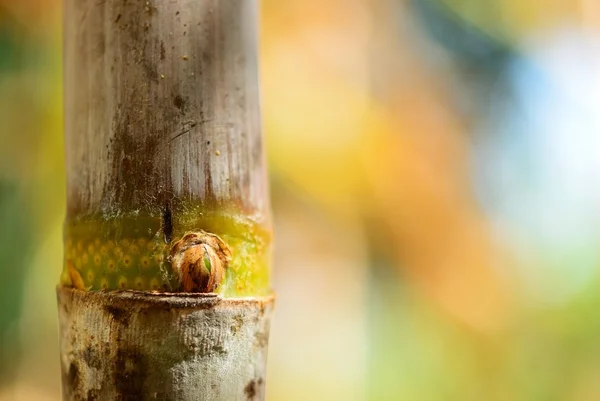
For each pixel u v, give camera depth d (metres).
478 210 0.98
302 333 0.83
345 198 0.87
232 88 0.23
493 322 0.94
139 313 0.21
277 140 0.82
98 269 0.22
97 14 0.22
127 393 0.21
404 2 0.93
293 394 0.80
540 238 0.98
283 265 0.84
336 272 0.86
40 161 0.71
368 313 0.89
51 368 0.73
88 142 0.22
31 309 0.72
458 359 0.90
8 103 0.71
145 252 0.22
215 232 0.22
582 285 0.96
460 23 0.95
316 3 0.87
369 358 0.86
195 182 0.22
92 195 0.22
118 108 0.22
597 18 0.94
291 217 0.85
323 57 0.88
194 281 0.21
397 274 0.92
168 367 0.21
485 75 0.98
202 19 0.22
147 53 0.22
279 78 0.84
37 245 0.71
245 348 0.22
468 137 0.98
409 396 0.85
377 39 0.92
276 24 0.86
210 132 0.22
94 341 0.22
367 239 0.90
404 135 0.92
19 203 0.71
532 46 0.95
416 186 0.92
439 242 0.94
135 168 0.22
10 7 0.71
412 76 0.94
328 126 0.85
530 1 0.93
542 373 0.92
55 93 0.72
